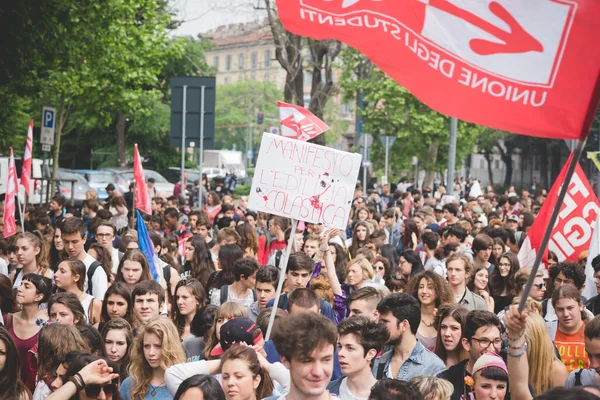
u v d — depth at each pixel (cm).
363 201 2631
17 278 1213
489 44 557
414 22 573
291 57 4153
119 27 3155
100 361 686
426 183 5869
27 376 945
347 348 704
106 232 1336
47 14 2053
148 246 1276
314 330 503
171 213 1950
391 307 813
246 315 856
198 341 938
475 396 712
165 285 1273
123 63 3350
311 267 1070
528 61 551
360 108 5747
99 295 1186
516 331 669
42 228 1861
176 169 6919
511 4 549
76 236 1184
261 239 1695
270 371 691
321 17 591
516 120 556
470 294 1130
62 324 798
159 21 3519
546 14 546
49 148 2456
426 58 571
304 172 915
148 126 6819
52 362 783
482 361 698
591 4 537
